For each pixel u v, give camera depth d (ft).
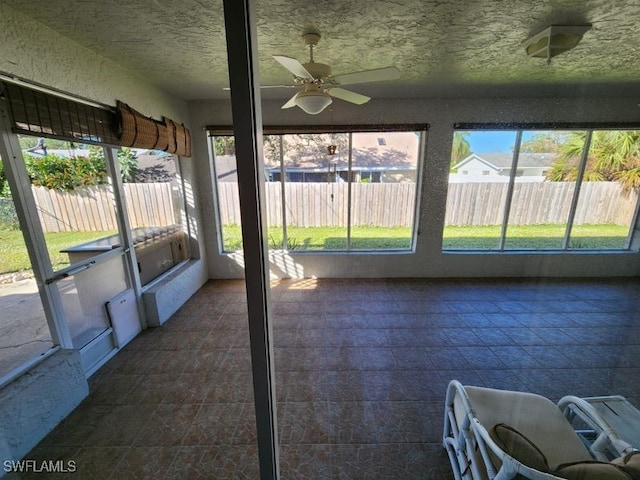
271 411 2.91
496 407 4.54
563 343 8.05
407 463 5.00
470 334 8.74
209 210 12.06
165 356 7.85
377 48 6.63
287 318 9.61
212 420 5.81
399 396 6.43
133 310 8.75
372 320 9.54
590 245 11.08
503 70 7.83
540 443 4.03
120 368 7.36
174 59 7.06
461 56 7.06
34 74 5.51
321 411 6.02
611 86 8.68
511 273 12.38
